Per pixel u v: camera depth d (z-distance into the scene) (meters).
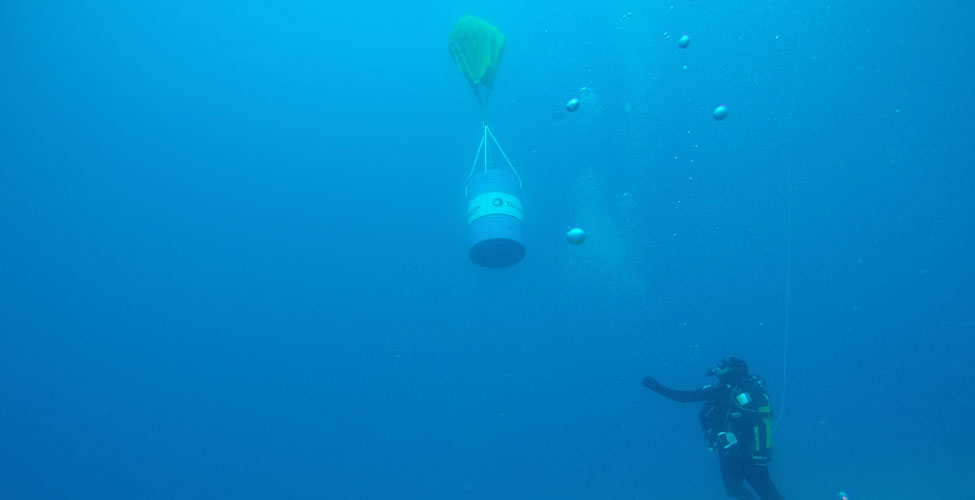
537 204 14.32
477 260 5.17
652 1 13.26
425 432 16.03
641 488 12.77
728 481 4.55
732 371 4.54
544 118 14.41
